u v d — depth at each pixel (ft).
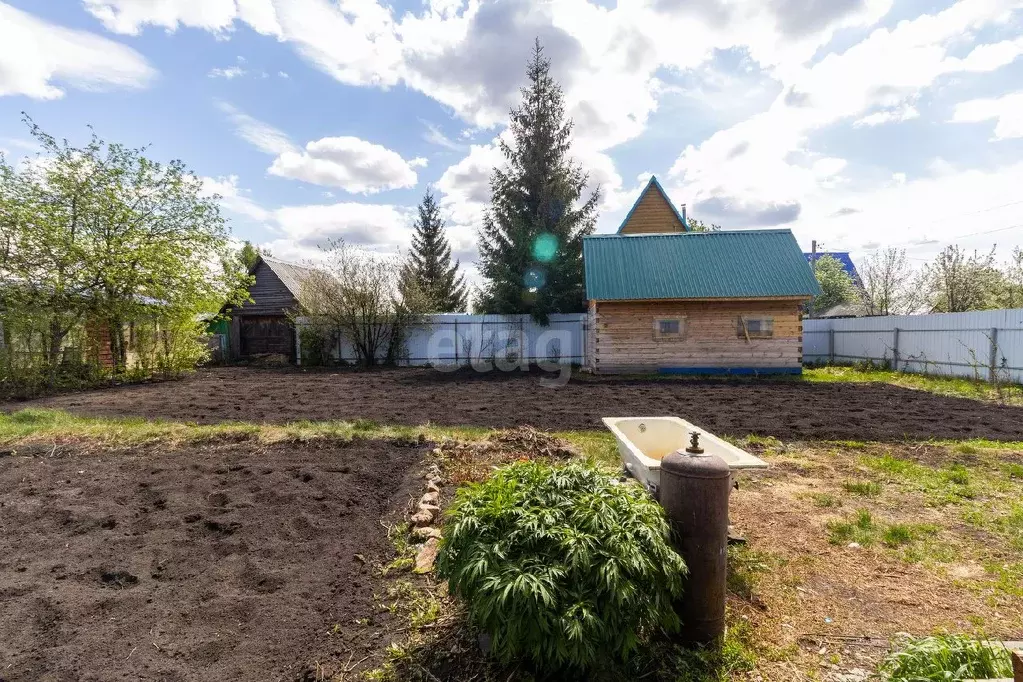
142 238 43.14
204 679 7.32
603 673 7.15
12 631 8.42
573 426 25.05
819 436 22.63
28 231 37.86
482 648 7.70
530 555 6.87
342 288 59.52
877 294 85.61
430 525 12.41
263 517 13.00
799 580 10.20
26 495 14.62
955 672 6.45
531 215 65.10
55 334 38.52
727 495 7.88
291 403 32.50
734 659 7.59
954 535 12.28
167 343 47.09
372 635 8.28
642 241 53.26
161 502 14.05
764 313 48.11
